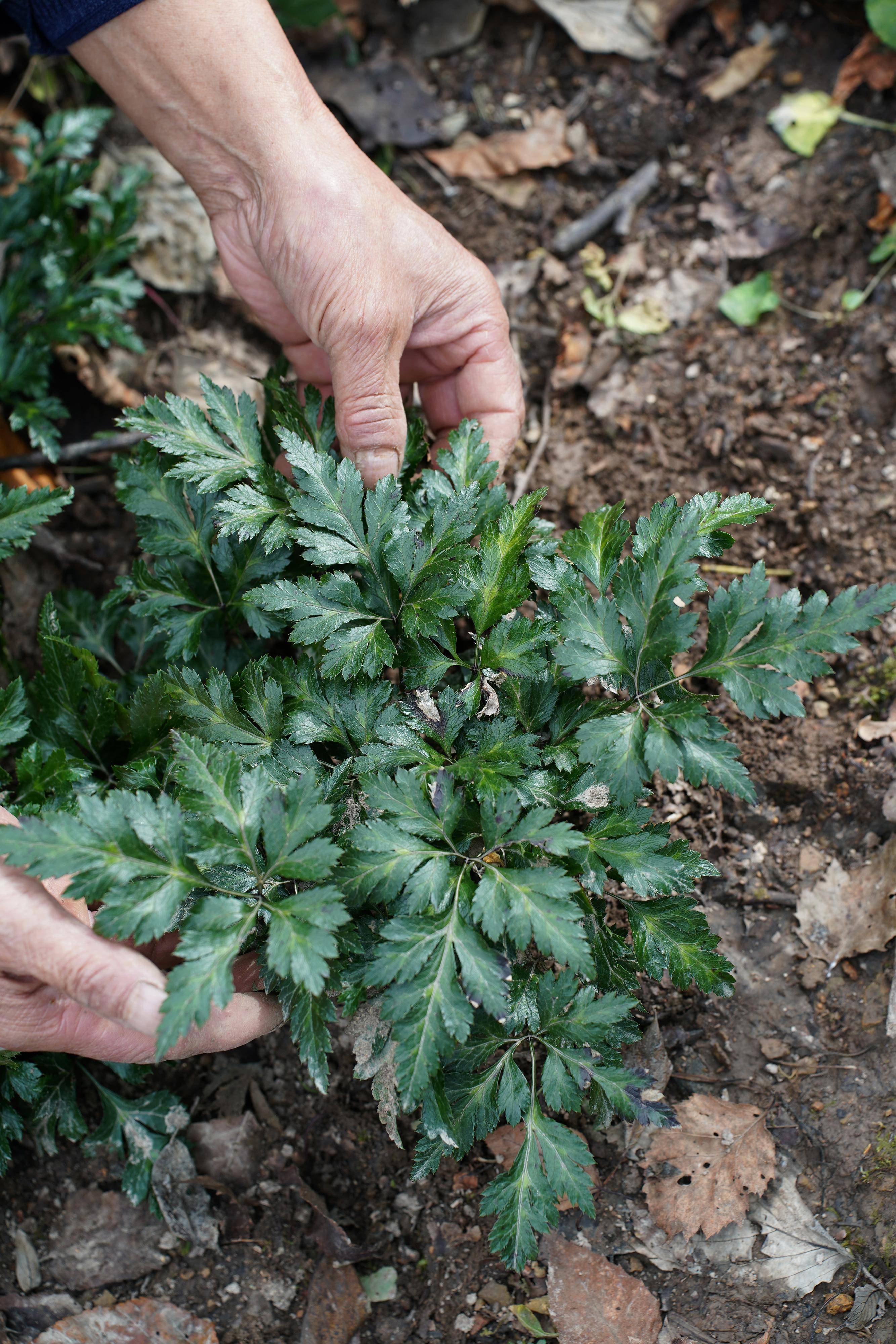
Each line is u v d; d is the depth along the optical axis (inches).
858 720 30.0
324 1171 28.8
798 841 29.6
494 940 24.4
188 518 27.4
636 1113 25.4
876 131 33.4
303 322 28.7
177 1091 29.3
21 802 26.8
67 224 32.0
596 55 34.6
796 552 31.6
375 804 24.9
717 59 34.4
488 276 29.0
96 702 27.2
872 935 28.4
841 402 32.1
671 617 25.1
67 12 27.3
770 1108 28.1
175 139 28.5
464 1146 25.4
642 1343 27.2
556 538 27.4
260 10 27.5
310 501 26.0
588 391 33.1
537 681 26.3
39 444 31.0
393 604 26.1
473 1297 27.8
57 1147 29.0
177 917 25.6
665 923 26.0
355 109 35.0
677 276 33.5
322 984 23.7
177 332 34.4
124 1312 28.2
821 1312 27.0
